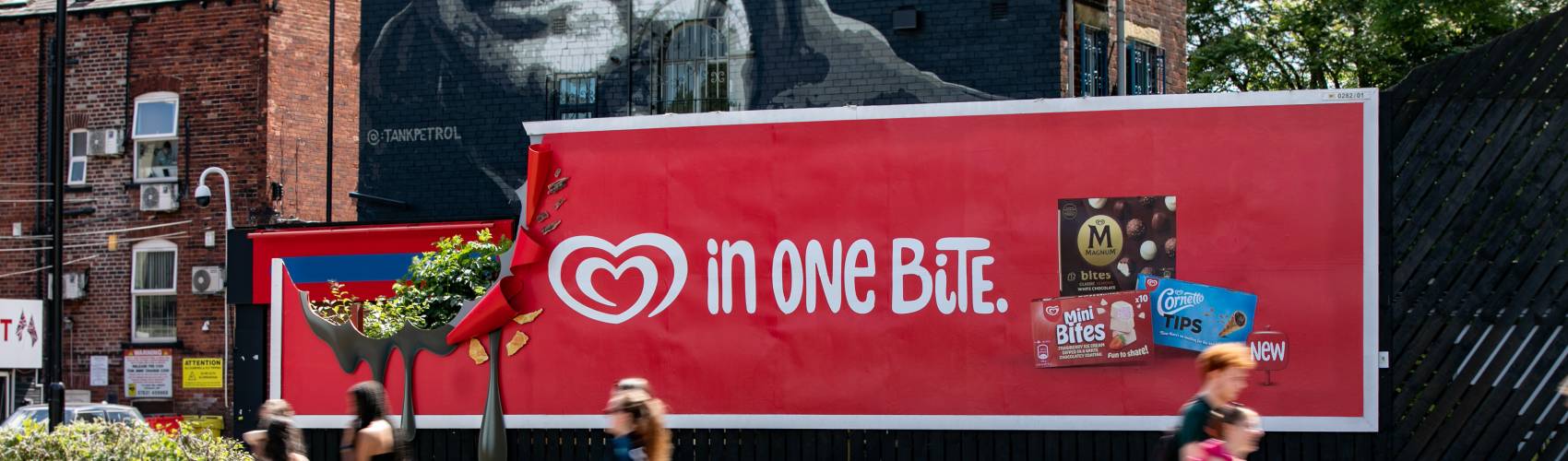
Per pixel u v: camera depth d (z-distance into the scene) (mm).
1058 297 12719
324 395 14422
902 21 18078
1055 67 17500
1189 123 12531
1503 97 12109
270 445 9188
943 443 12969
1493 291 12070
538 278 13938
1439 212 12180
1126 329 12570
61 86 17344
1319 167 12305
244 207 26172
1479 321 12094
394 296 14797
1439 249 12148
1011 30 17703
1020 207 12812
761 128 13406
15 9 28016
